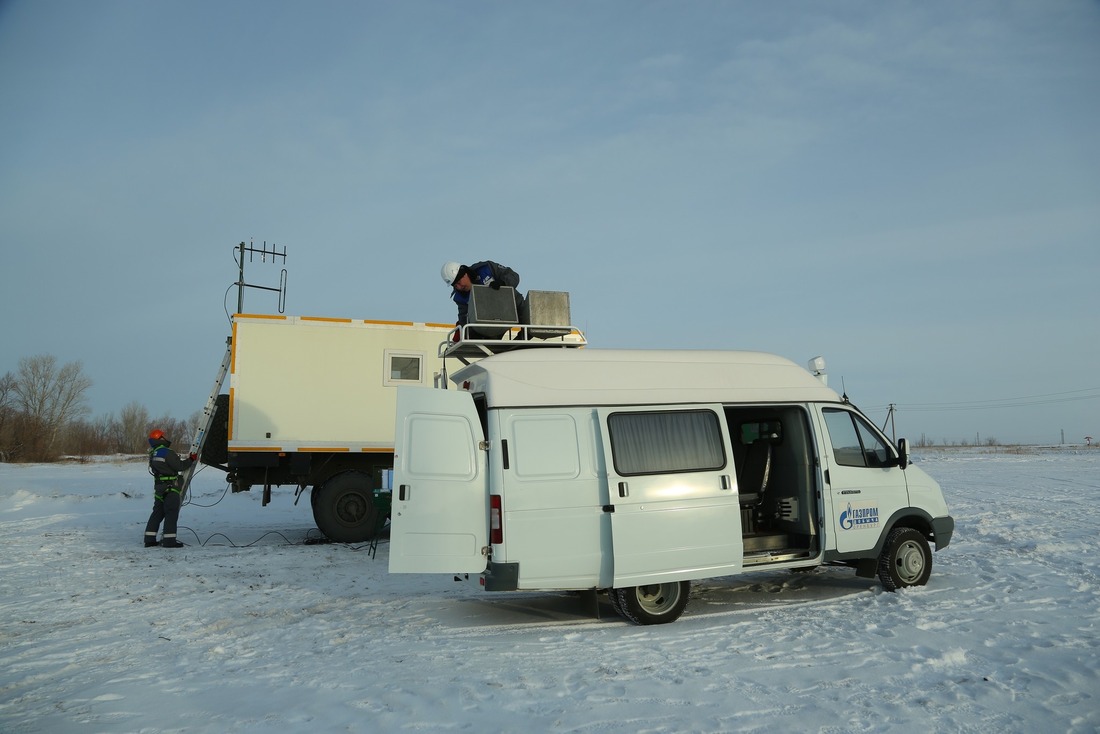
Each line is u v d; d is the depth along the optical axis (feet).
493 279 27.43
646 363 24.18
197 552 37.70
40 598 26.50
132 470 125.70
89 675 17.61
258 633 21.75
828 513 25.16
